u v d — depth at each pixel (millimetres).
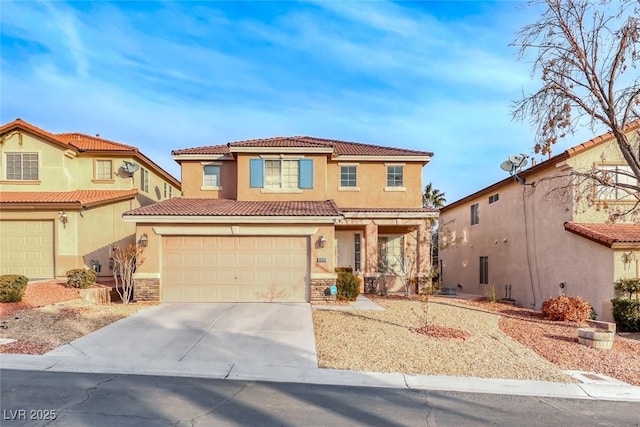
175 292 15688
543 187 18891
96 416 5848
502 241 23062
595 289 15594
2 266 19250
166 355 9008
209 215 15602
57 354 8836
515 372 8547
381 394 7156
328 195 21625
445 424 5980
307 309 14414
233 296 15789
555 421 6215
